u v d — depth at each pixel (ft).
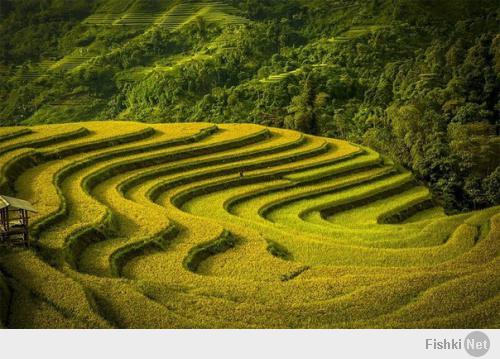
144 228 139.33
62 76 346.54
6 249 114.32
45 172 176.04
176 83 342.64
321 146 248.32
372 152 251.39
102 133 227.61
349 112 339.36
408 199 206.39
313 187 204.03
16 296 96.78
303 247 140.05
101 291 102.58
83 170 187.21
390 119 308.81
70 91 338.75
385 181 219.00
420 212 203.51
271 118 326.24
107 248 126.93
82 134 222.48
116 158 204.13
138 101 338.95
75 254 122.62
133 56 367.66
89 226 133.28
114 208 154.51
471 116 297.94
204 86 350.02
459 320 97.19
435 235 154.51
